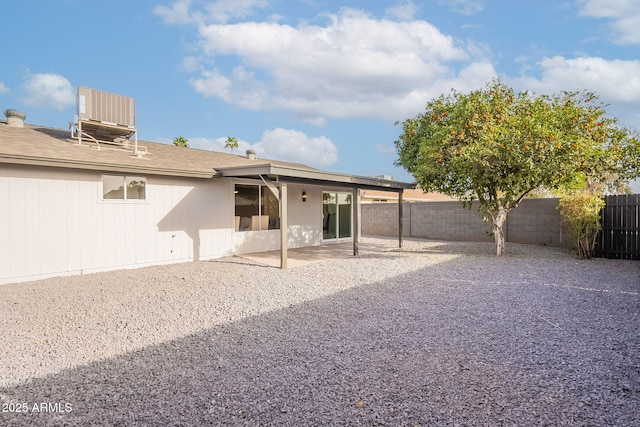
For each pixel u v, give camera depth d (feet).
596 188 43.01
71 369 11.64
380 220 63.77
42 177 25.53
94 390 10.25
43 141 29.81
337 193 52.75
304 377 10.84
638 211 32.50
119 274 27.50
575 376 10.71
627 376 10.68
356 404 9.30
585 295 20.40
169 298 20.52
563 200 35.58
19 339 14.33
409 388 10.10
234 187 38.19
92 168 26.55
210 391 10.07
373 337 14.19
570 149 29.84
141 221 30.86
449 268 29.40
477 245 46.32
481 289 22.07
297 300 20.01
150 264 31.40
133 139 42.29
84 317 17.08
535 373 10.94
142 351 13.03
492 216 36.88
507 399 9.45
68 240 26.78
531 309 17.78
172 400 9.61
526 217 46.65
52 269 26.03
